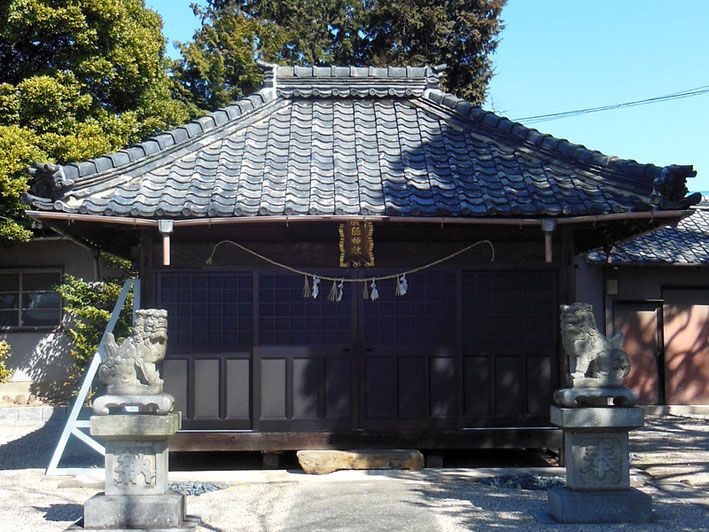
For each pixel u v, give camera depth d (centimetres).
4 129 1392
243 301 929
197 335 924
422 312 934
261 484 848
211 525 681
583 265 1541
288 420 917
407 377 927
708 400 1584
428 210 836
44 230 1616
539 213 833
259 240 926
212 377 923
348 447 916
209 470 927
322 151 994
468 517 694
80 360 1524
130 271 1553
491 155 977
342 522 682
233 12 2650
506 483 840
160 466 668
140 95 1712
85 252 1661
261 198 854
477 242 930
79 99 1519
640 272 1577
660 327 1582
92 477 897
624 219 838
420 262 929
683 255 1528
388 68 1142
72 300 1500
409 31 2684
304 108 1113
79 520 676
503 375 930
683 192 807
